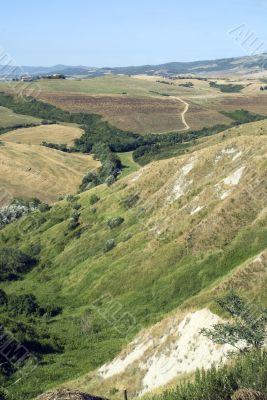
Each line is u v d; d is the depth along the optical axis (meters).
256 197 67.75
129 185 99.56
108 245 82.69
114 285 70.12
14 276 90.31
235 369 18.69
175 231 73.88
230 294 36.59
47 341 56.75
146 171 100.19
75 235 95.56
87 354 53.91
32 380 47.56
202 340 40.12
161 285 64.19
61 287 80.69
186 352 40.34
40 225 111.25
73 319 66.31
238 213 66.62
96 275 76.81
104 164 155.00
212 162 88.00
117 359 46.62
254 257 52.59
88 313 67.12
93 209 99.00
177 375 38.41
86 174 156.25
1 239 113.19
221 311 41.50
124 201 94.38
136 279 68.62
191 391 18.27
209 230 66.75
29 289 83.06
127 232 84.75
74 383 45.97
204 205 75.25
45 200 148.12
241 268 50.06
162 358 41.84
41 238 103.19
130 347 47.12
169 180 90.94
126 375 42.88
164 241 72.94
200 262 63.34
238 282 46.59
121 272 71.62
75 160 178.62
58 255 92.56
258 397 16.59
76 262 86.75
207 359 37.88
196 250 66.06
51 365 50.91
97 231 91.31
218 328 33.56
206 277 60.84
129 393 40.28
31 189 152.12
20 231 113.12
